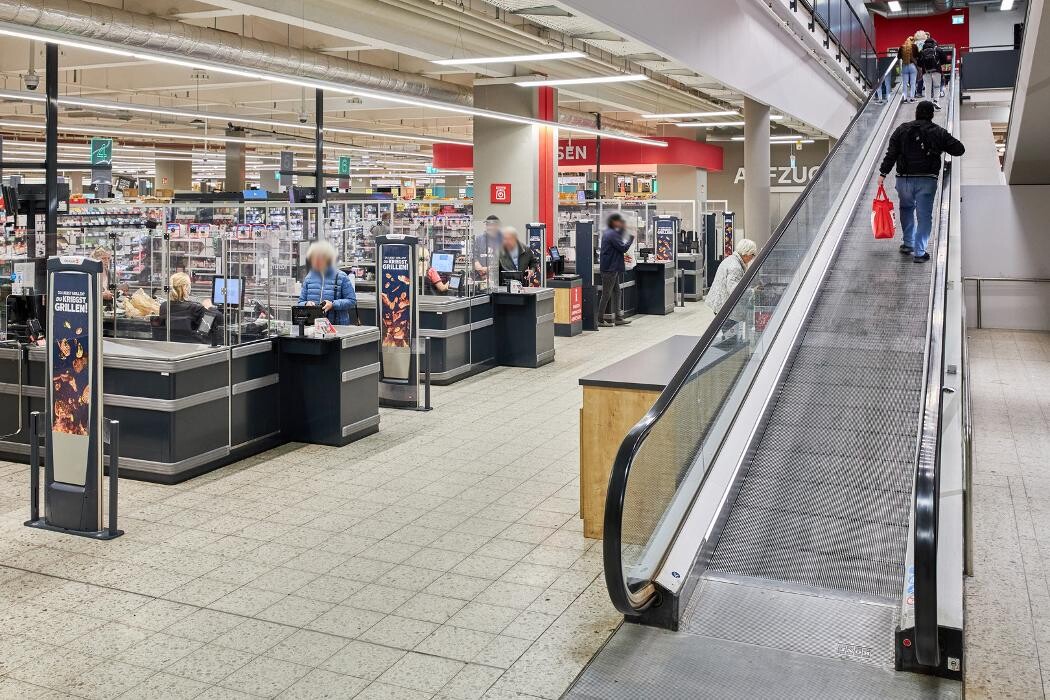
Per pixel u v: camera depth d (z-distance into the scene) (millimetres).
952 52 19203
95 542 5426
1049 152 12539
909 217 9469
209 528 5676
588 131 18266
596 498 5500
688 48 9938
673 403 4535
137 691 3734
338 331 7848
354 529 5680
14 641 4172
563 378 10859
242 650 4094
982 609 4434
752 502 5309
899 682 3682
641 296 17344
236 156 25672
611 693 3645
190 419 6652
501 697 3686
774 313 7402
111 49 7906
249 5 9578
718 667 3830
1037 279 14117
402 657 4027
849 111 21531
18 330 7070
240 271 7285
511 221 16875
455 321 10586
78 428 5500
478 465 7141
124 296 8242
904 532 4926
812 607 4305
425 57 12797
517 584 4844
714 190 30016
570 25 9547
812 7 15586
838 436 5996
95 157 16812
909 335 7602
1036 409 8898
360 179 47656
